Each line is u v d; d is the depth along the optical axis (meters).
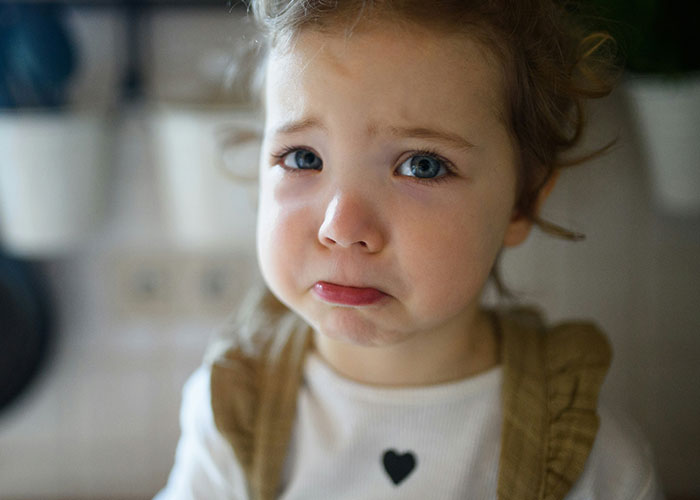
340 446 0.65
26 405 1.12
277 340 0.72
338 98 0.51
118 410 1.12
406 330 0.55
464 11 0.52
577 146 0.75
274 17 0.58
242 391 0.68
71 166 0.89
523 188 0.63
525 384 0.64
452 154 0.53
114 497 1.15
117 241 1.06
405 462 0.64
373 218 0.52
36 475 1.14
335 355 0.67
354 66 0.51
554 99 0.62
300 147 0.55
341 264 0.53
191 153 0.88
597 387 0.64
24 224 0.92
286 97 0.54
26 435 1.13
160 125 0.90
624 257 1.03
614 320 1.05
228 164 0.87
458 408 0.64
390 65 0.51
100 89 0.99
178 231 0.97
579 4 0.68
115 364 1.11
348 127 0.52
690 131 0.84
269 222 0.57
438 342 0.64
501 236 0.59
